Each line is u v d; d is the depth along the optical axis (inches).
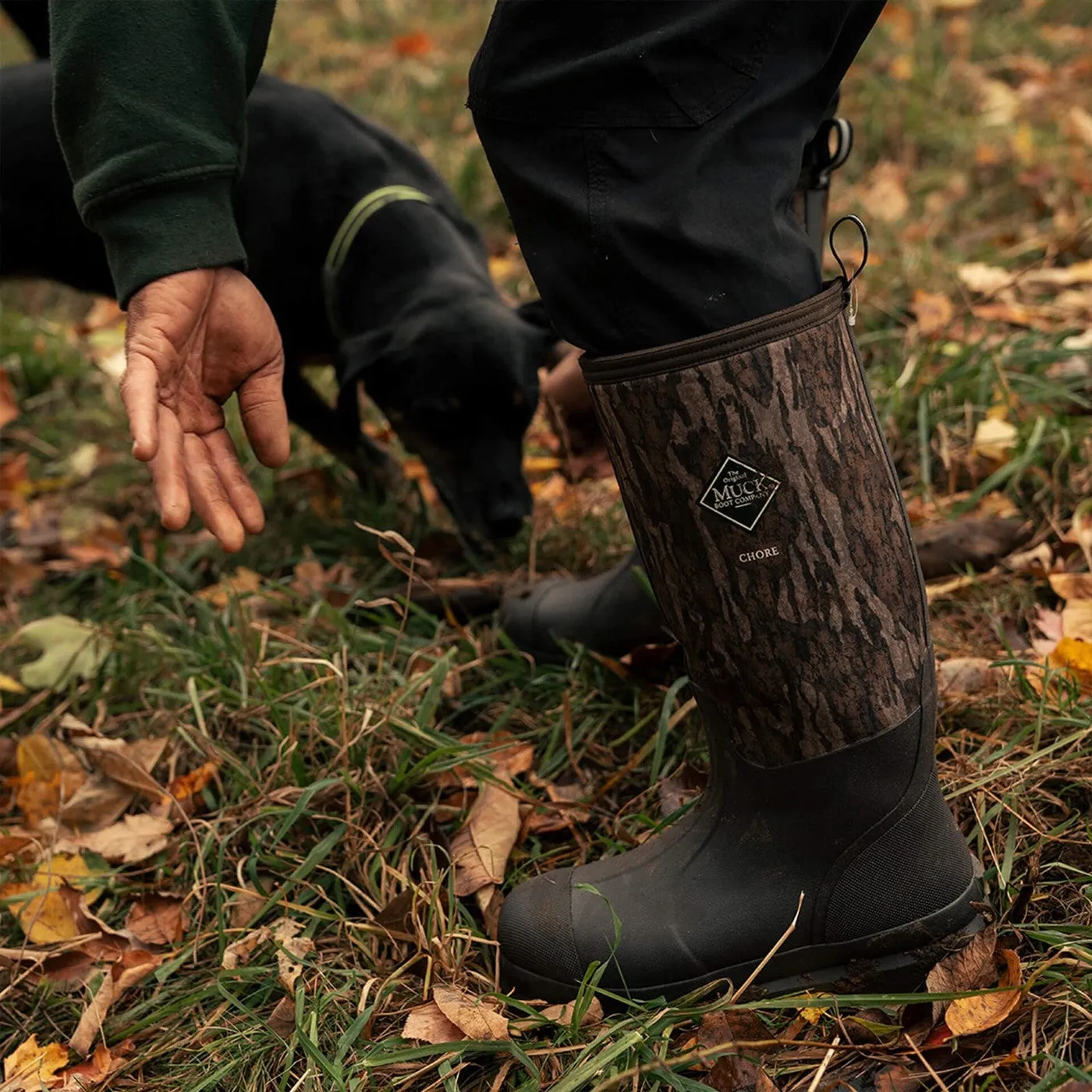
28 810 66.8
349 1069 46.4
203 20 45.7
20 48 182.2
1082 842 51.8
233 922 56.9
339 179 93.5
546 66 40.9
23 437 111.6
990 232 119.9
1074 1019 43.8
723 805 48.7
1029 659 65.4
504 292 125.2
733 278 41.4
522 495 88.1
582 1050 45.7
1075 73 148.8
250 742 70.0
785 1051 45.4
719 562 43.8
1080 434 81.8
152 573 85.6
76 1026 53.4
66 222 93.2
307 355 99.4
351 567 86.7
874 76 150.6
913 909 46.5
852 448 43.5
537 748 66.7
